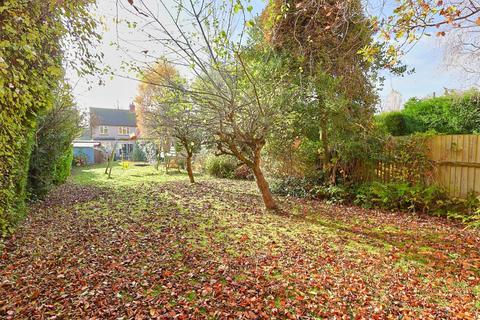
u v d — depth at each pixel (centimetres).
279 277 288
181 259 329
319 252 355
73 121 789
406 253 354
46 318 215
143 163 1931
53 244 372
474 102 694
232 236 418
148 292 255
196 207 619
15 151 407
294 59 632
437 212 546
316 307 234
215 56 386
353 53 587
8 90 292
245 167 1121
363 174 689
